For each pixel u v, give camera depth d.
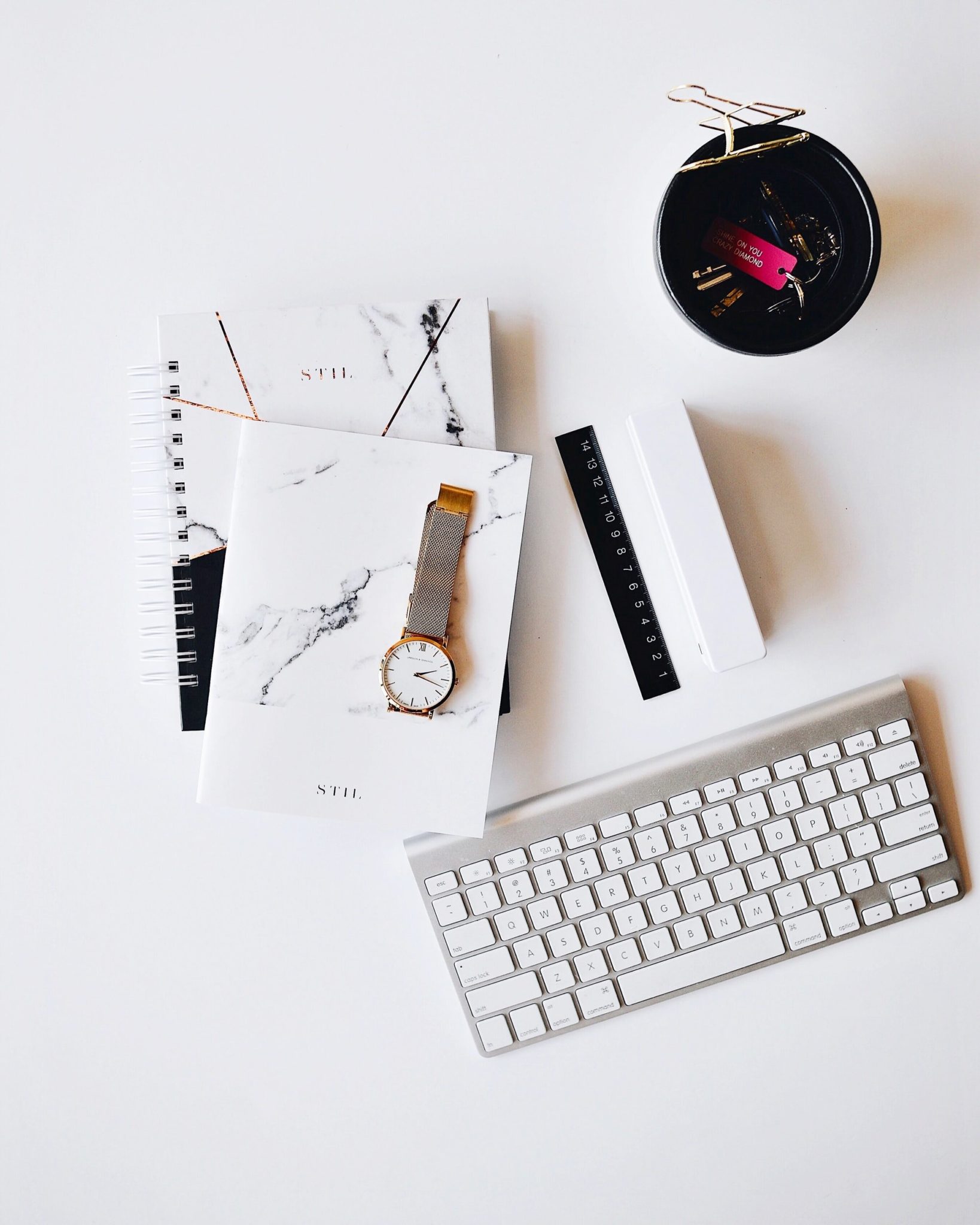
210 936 0.60
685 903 0.57
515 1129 0.61
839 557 0.58
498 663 0.54
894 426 0.58
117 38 0.57
